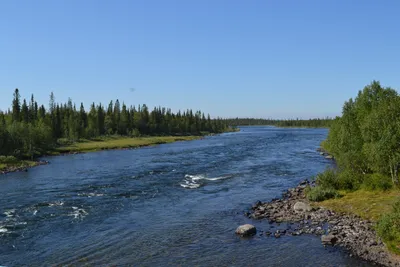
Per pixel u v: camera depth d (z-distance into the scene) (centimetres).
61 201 3331
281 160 6262
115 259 1888
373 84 4747
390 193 2891
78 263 1844
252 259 1855
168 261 1848
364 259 1789
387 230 1898
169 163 6138
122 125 15775
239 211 2848
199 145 10806
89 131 13500
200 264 1805
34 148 8862
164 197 3422
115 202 3247
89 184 4231
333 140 5512
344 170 3550
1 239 2250
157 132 17588
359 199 2855
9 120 11031
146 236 2258
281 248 1994
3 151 7769
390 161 3047
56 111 13762
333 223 2391
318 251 1928
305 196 3266
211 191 3675
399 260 1719
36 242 2188
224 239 2170
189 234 2281
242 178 4431
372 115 3581
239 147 9388
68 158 7812
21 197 3556
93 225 2530
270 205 2984
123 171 5278
